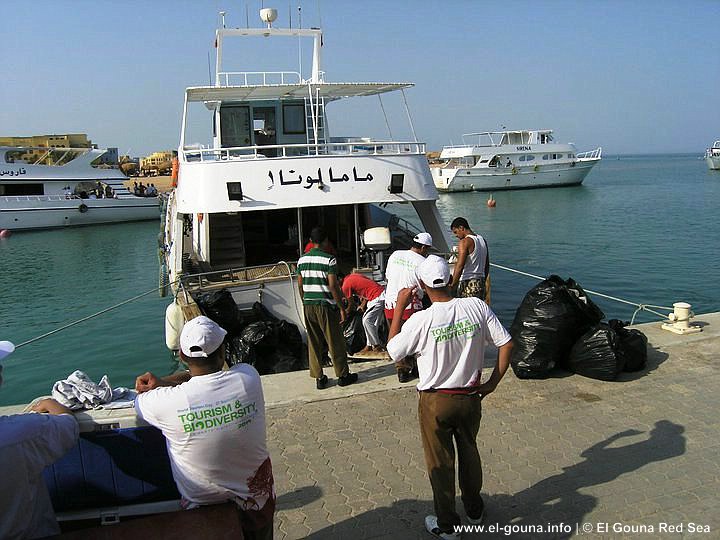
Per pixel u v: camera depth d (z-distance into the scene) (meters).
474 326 3.66
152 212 37.81
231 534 2.60
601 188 58.19
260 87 10.80
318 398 5.99
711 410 5.42
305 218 13.05
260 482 3.00
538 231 28.89
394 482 4.43
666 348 7.06
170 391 2.84
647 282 16.98
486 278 7.87
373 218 14.68
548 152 57.00
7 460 2.59
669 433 5.00
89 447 3.15
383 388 6.18
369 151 11.91
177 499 3.29
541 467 4.55
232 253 11.27
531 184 57.06
